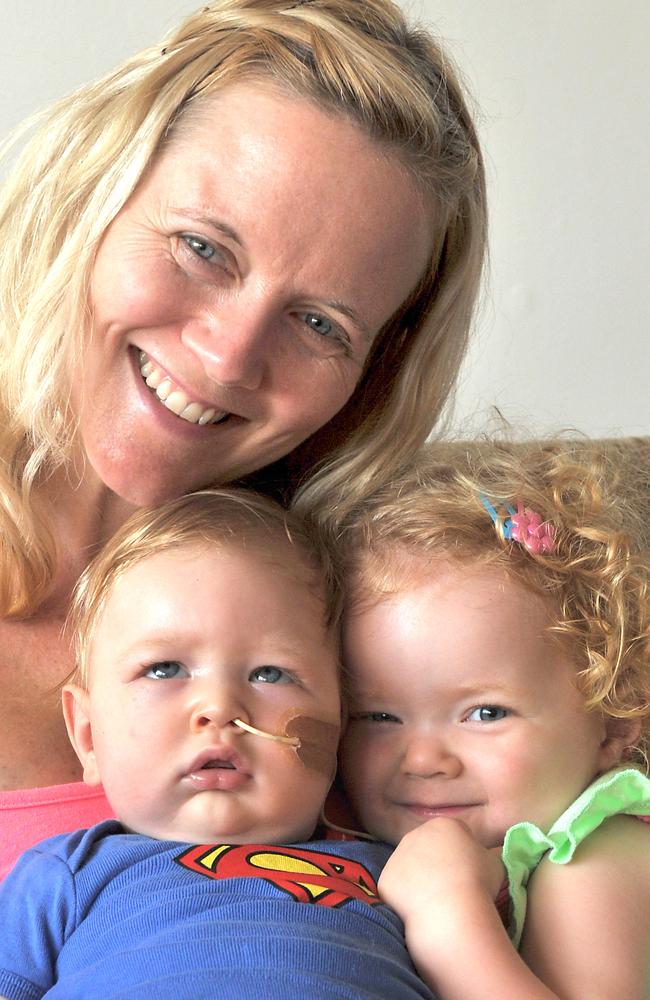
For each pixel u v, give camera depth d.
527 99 2.88
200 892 1.19
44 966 1.21
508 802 1.35
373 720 1.41
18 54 2.56
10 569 1.52
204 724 1.27
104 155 1.44
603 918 1.25
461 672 1.36
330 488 1.62
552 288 2.98
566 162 2.93
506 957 1.19
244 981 1.10
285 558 1.38
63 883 1.24
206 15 1.49
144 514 1.46
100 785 1.40
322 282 1.39
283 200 1.35
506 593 1.38
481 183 1.61
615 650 1.41
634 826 1.35
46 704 1.49
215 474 1.55
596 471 1.63
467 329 1.70
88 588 1.44
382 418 1.65
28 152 1.59
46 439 1.54
